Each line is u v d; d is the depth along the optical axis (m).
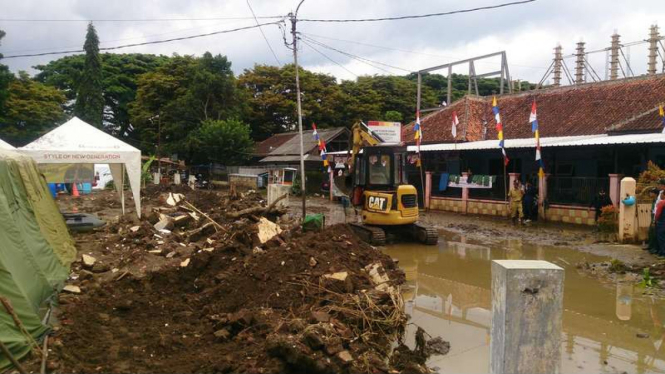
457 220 20.31
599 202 17.50
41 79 59.25
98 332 5.80
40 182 10.31
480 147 22.39
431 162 26.02
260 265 7.70
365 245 10.57
